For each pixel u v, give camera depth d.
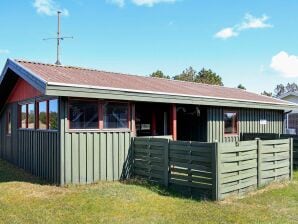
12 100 12.91
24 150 11.58
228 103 13.13
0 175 10.43
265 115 16.50
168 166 8.61
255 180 8.66
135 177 9.64
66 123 8.72
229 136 14.35
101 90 8.81
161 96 10.31
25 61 11.21
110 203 7.12
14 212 6.61
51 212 6.61
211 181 7.65
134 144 9.84
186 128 13.90
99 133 9.28
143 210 6.75
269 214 6.57
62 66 12.09
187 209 6.87
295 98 24.14
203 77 44.53
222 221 6.14
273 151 9.29
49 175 9.44
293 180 9.91
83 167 8.95
